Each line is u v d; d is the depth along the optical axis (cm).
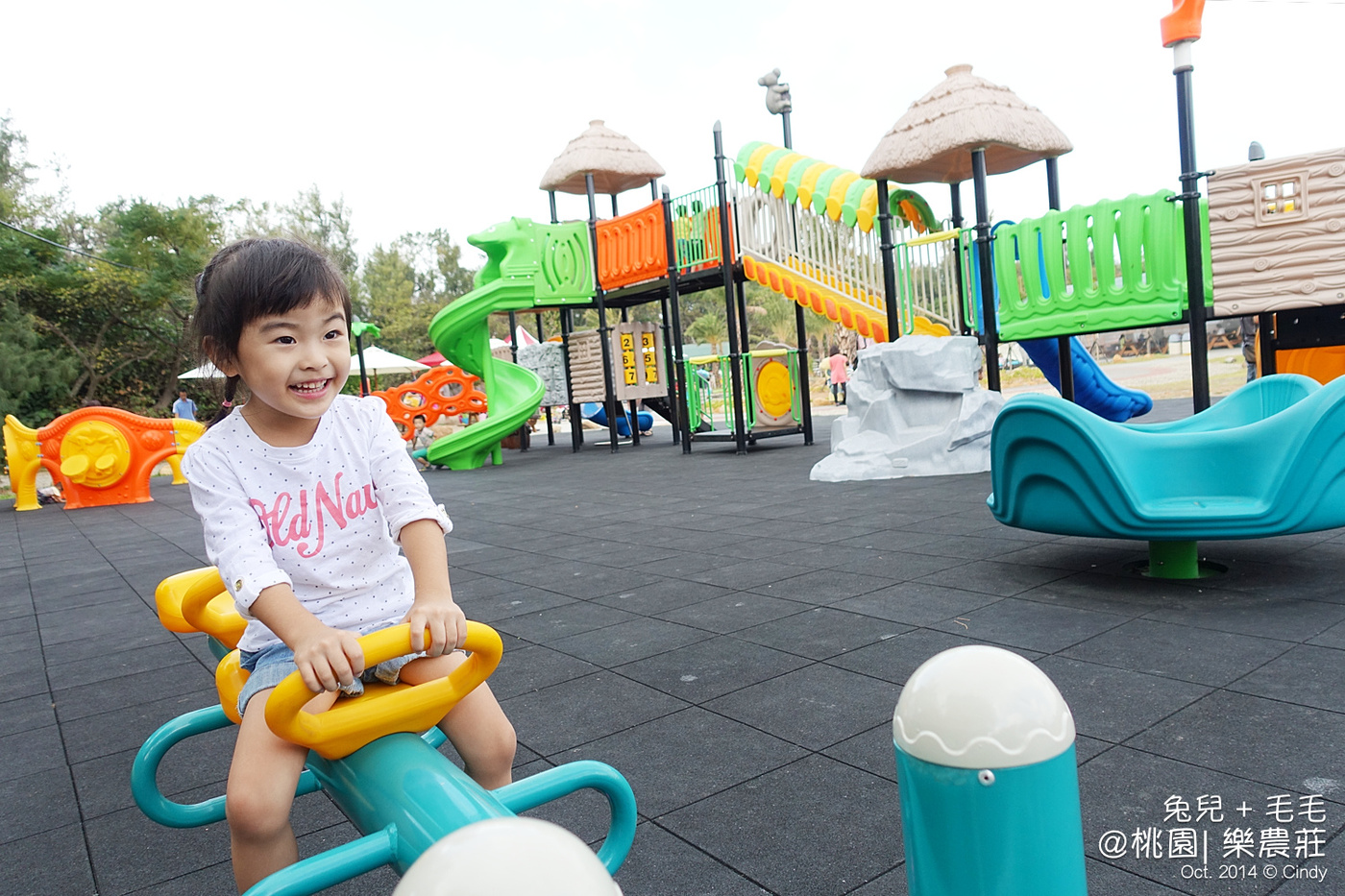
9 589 660
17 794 276
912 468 868
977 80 917
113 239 2728
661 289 1534
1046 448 413
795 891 188
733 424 1377
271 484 149
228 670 157
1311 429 366
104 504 1299
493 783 149
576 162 1570
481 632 127
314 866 105
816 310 1180
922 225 1129
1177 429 484
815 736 268
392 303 5206
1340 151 695
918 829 110
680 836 214
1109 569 443
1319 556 439
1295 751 231
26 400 2420
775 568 507
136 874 220
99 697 373
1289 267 719
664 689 320
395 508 151
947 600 406
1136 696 276
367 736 124
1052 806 105
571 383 1658
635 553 590
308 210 5028
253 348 138
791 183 1205
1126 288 834
